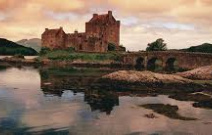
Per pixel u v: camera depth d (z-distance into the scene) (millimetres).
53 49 132375
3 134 24812
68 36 131375
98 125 27812
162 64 101188
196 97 42250
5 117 29906
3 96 42062
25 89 49781
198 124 28500
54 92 46844
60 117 30484
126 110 34188
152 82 50656
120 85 51500
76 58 119062
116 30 134750
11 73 81625
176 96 43375
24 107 34938
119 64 111500
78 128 26797
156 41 129750
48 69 98125
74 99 40812
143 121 29359
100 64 113750
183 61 94938
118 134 25328
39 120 29141
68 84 56656
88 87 52344
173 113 32750
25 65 121312
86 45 126562
